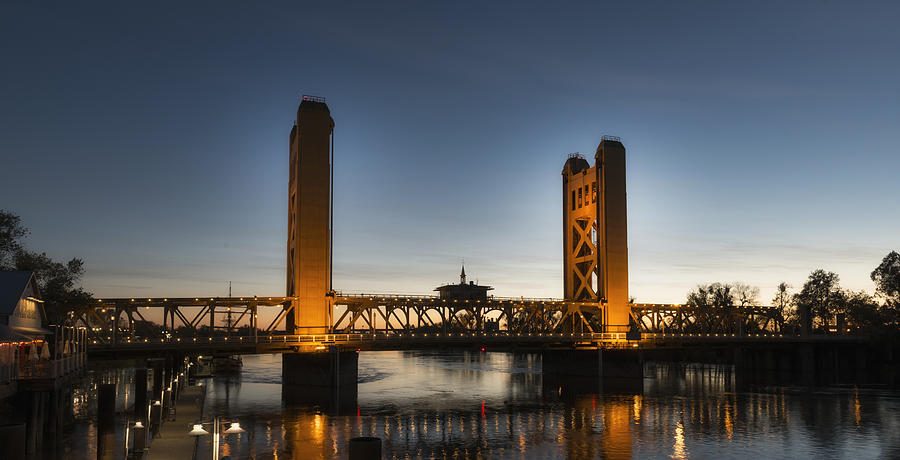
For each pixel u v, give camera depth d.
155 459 41.38
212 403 85.06
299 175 106.38
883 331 146.75
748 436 62.00
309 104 108.88
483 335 112.69
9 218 82.19
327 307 105.25
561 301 128.88
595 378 123.62
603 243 133.62
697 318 148.75
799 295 190.75
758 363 155.38
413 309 114.38
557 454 54.06
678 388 110.69
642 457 52.94
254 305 100.25
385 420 71.56
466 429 66.19
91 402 83.25
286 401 87.94
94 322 96.19
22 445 19.53
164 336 93.88
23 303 54.31
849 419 72.88
